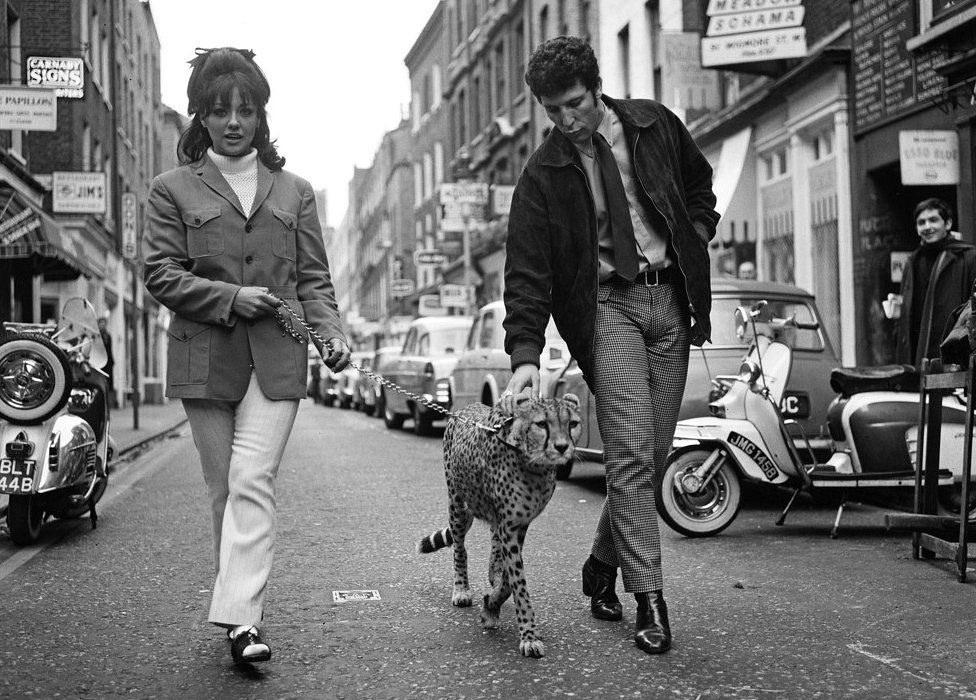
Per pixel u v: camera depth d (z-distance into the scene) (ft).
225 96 13.37
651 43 73.26
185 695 11.98
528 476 13.20
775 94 52.21
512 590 13.51
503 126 109.60
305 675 12.71
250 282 13.50
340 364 13.79
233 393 13.17
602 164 13.89
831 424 24.68
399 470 38.04
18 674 12.86
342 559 20.48
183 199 13.52
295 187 14.21
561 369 34.45
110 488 33.71
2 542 23.22
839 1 47.57
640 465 13.73
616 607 15.34
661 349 14.25
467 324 63.10
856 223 45.91
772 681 12.25
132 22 125.18
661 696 11.75
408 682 12.37
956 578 18.06
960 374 17.99
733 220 56.65
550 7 97.14
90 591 17.84
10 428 22.13
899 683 12.15
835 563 19.65
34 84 57.57
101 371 25.77
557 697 11.75
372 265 251.60
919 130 38.65
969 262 24.18
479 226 105.91
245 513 13.00
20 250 53.83
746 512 27.04
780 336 28.50
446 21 145.07
